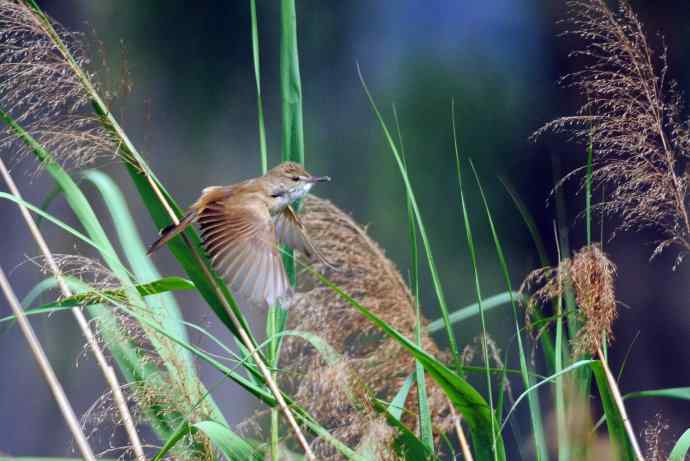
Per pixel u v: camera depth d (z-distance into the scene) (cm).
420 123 2555
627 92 738
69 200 736
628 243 2077
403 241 2373
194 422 679
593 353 704
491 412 647
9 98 678
